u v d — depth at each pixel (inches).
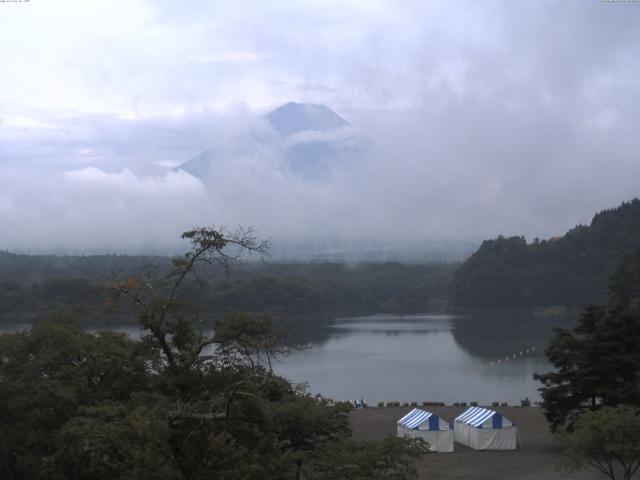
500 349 7357.3
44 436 1692.9
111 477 1378.0
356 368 5969.5
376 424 3245.6
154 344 1411.2
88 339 2017.7
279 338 1473.9
